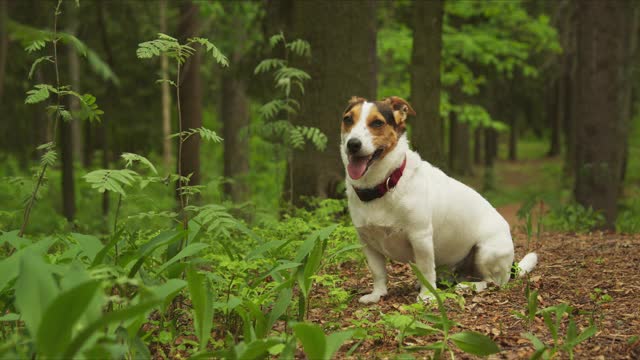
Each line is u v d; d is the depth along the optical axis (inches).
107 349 94.1
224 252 200.2
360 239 187.8
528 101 1429.6
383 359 132.4
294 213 290.4
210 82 953.5
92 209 631.8
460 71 671.1
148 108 769.6
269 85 492.4
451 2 648.4
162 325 141.6
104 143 681.0
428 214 178.4
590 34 444.8
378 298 185.6
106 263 143.5
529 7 770.8
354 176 166.4
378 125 166.9
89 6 512.4
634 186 756.6
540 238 290.2
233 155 690.8
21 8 463.8
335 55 307.9
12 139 820.6
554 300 175.9
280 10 399.9
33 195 163.5
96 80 634.2
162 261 182.4
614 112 442.3
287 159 314.0
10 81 605.9
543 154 1779.0
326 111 309.3
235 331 150.6
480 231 196.4
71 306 88.9
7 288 132.0
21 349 103.0
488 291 188.2
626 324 151.2
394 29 672.4
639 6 714.2
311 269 139.9
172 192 498.9
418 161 180.1
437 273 205.9
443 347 125.5
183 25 462.9
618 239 269.1
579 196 452.4
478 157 1482.5
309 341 110.2
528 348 137.3
